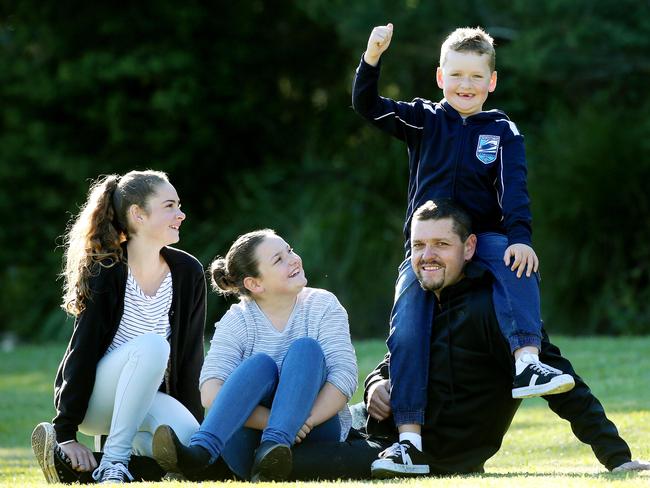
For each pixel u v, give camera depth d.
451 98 16.02
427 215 15.06
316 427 15.08
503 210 15.42
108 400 15.44
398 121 16.30
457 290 15.23
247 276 15.51
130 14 59.47
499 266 15.01
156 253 15.95
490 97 54.44
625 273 47.06
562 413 15.04
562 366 14.94
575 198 46.84
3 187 61.28
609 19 45.12
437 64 53.12
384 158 57.38
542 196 47.69
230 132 61.94
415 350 15.15
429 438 15.31
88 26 60.03
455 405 15.21
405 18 48.47
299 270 15.55
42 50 60.94
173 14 59.34
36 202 61.75
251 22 61.97
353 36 50.34
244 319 15.64
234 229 57.47
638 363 30.56
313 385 14.52
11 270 61.28
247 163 63.06
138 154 60.78
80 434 26.34
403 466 14.39
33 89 59.81
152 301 15.88
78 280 15.52
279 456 13.90
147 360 15.02
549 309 48.00
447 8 47.94
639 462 14.63
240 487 12.87
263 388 14.55
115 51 59.56
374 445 15.18
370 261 53.12
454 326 15.18
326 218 54.50
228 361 15.41
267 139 63.06
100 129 61.34
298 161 63.19
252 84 62.50
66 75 58.44
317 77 64.25
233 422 14.27
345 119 62.16
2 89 60.59
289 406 14.28
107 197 15.83
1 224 61.28
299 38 62.97
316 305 15.68
